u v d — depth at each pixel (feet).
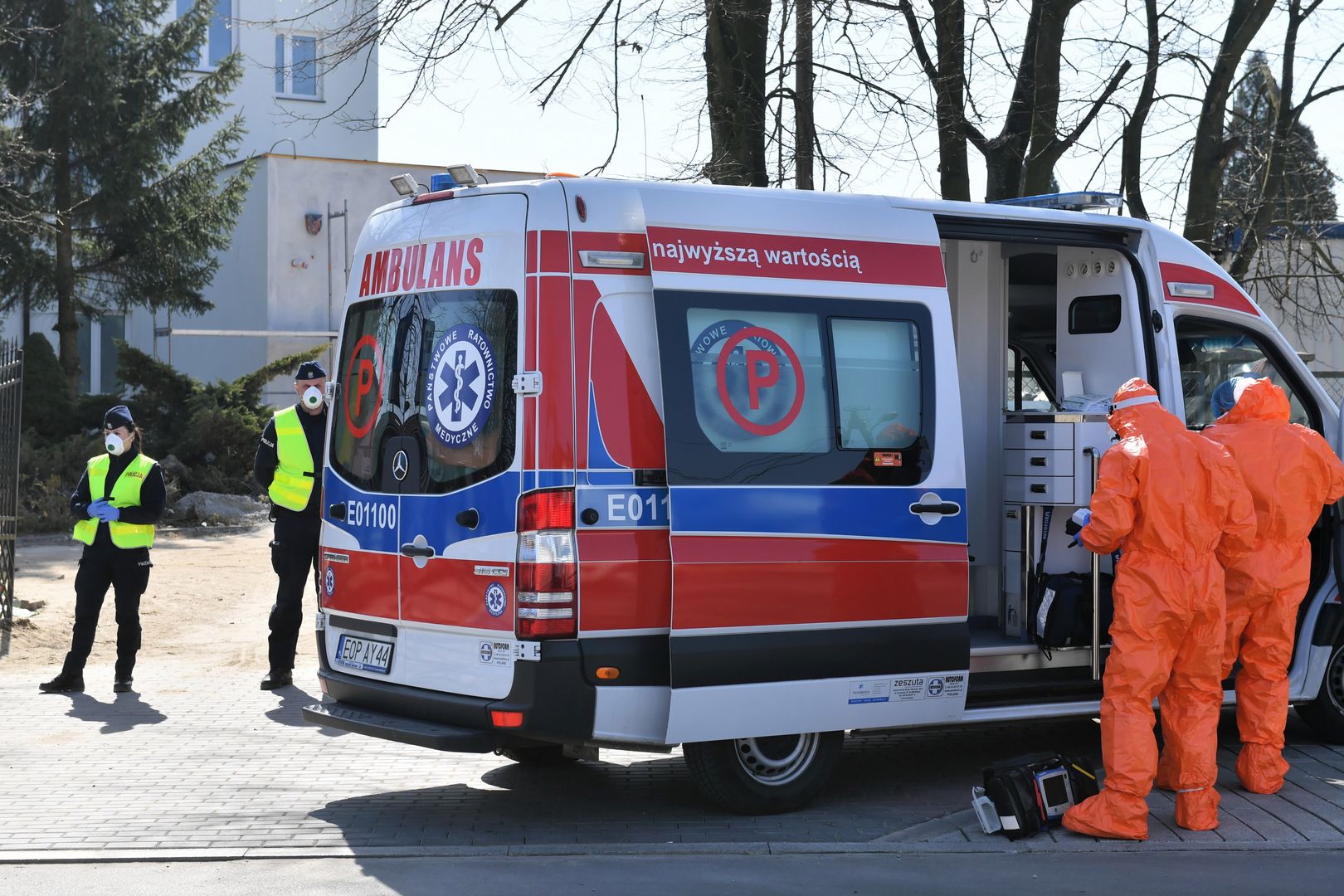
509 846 19.25
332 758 24.72
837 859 18.76
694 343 19.75
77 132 83.30
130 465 30.19
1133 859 18.66
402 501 20.68
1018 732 27.45
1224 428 21.94
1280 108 59.47
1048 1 47.16
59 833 19.76
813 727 20.35
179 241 87.66
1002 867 18.34
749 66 45.70
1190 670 20.03
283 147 113.70
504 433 19.34
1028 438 24.40
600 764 24.81
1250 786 21.93
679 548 19.30
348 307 22.40
